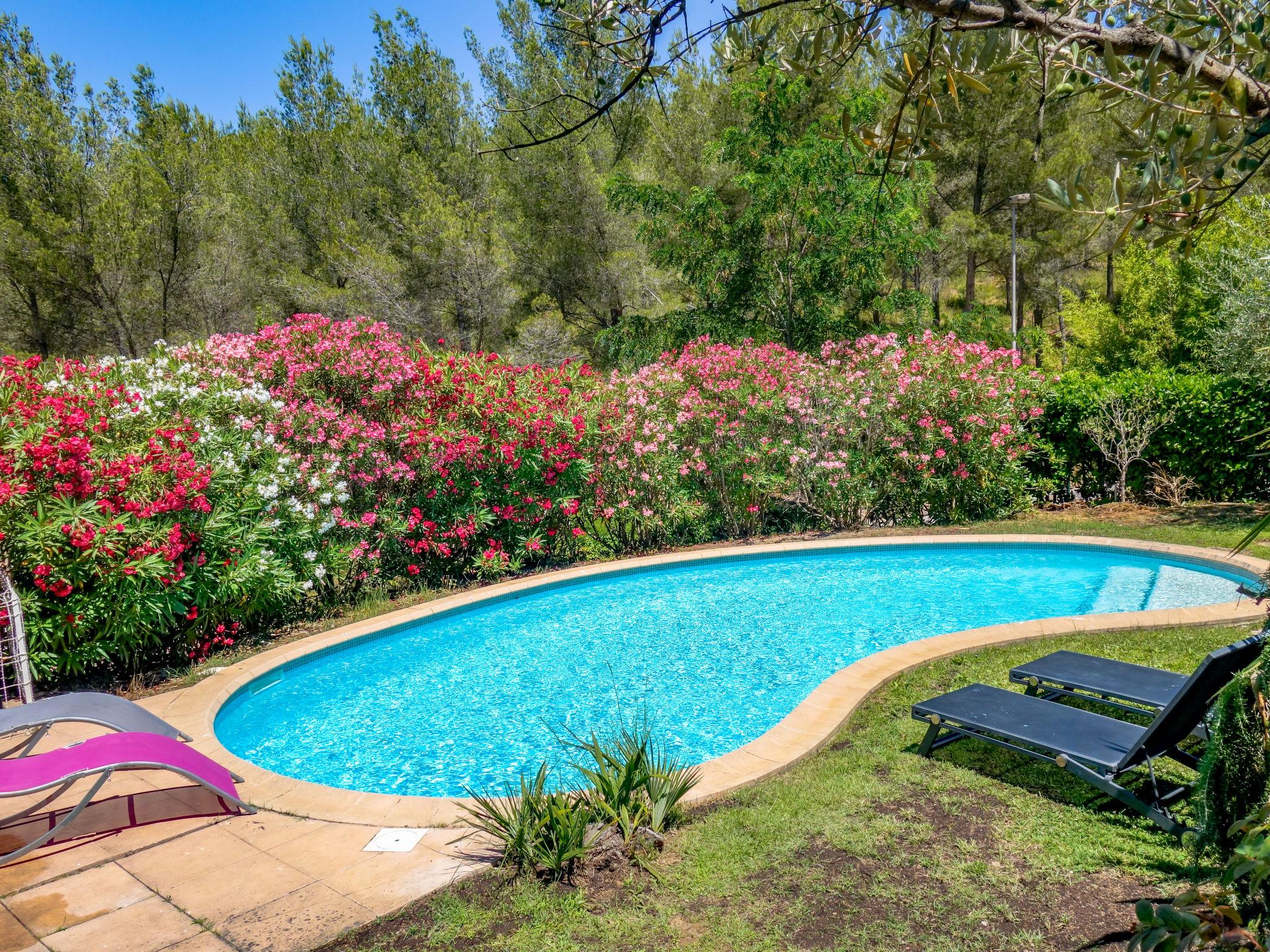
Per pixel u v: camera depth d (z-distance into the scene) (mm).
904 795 4520
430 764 6219
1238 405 12719
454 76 27672
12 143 17969
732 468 12969
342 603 10133
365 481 10430
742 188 20875
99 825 4664
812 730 5496
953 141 24266
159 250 19953
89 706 4898
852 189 17344
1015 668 5707
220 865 4168
